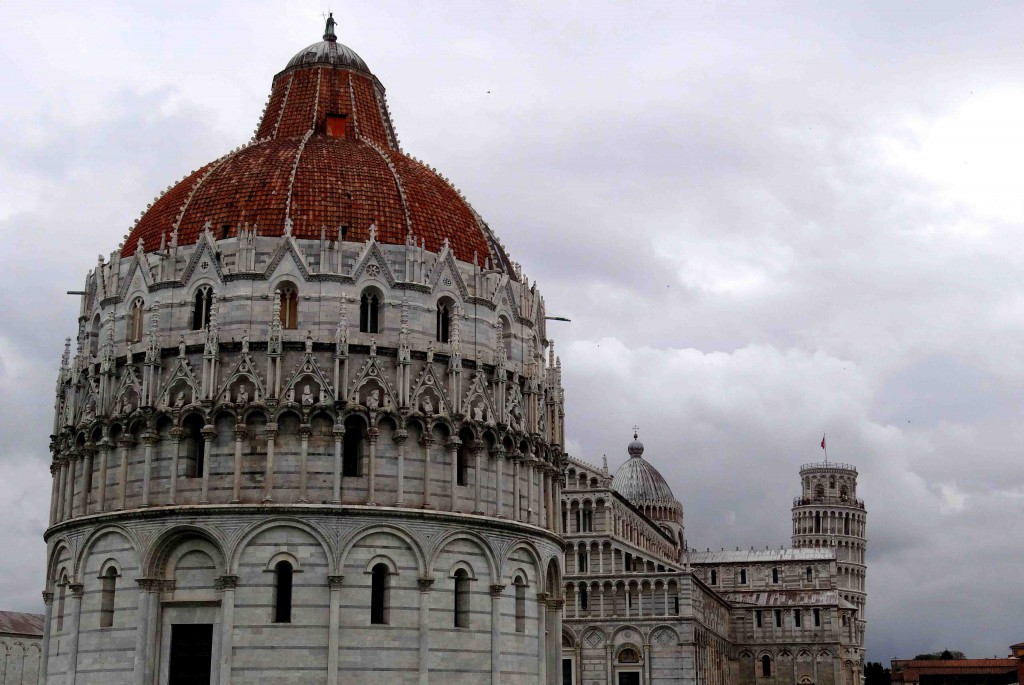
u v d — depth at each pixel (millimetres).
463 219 96375
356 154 96000
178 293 86875
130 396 85875
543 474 95375
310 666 79000
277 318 83688
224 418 82625
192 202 92250
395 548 82188
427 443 84312
